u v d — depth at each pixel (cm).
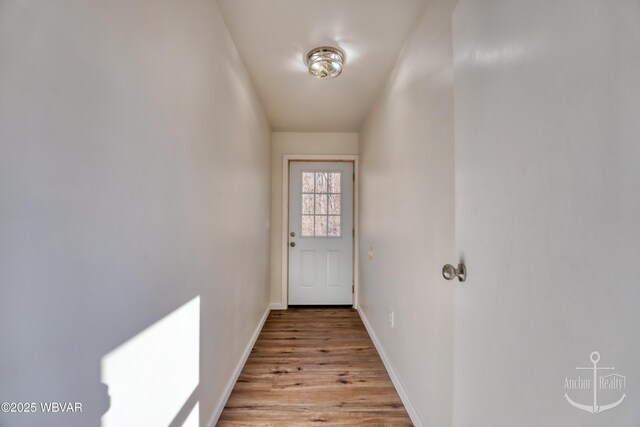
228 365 179
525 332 64
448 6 126
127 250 80
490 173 79
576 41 51
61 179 60
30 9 54
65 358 61
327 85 246
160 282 98
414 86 167
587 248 49
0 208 50
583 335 50
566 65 54
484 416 80
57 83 59
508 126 71
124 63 79
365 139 323
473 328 87
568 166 53
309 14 160
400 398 182
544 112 59
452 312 120
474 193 88
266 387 192
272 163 371
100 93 70
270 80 237
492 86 78
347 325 309
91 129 67
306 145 373
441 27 133
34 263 55
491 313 78
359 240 356
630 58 43
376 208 264
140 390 87
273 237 369
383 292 234
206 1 138
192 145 123
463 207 94
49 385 58
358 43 186
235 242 192
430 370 141
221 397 164
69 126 62
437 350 133
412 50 171
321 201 377
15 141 52
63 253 61
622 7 44
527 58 64
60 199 60
